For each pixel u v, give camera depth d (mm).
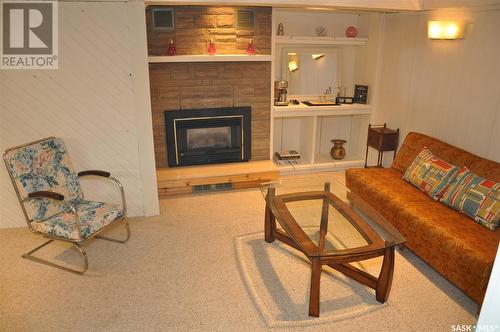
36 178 3010
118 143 3594
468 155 3355
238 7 4273
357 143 5461
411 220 3025
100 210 3137
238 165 4672
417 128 4270
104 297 2645
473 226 2803
